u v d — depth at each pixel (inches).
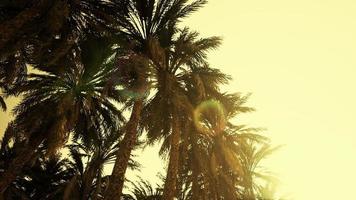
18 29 434.3
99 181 807.1
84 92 618.8
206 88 624.4
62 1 468.1
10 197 780.0
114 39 577.3
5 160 735.1
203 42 611.5
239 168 690.8
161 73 558.3
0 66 595.2
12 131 703.7
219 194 724.7
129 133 521.7
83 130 690.8
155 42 538.3
